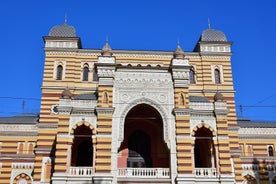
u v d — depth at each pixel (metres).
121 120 37.81
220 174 36.38
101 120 37.28
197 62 49.59
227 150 37.31
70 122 37.28
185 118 37.97
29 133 48.34
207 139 40.19
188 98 39.12
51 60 47.94
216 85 48.53
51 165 43.12
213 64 49.56
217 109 38.47
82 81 47.53
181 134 37.34
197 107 38.94
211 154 37.91
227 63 49.72
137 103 38.66
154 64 49.16
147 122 42.84
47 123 45.00
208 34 51.12
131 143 42.53
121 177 35.84
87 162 41.56
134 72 39.75
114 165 36.06
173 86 39.56
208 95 48.06
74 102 38.00
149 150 42.31
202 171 36.62
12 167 45.44
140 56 49.38
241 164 47.34
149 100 38.84
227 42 50.25
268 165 47.72
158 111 38.62
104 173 35.50
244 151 49.81
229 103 47.75
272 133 50.97
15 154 45.97
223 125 38.16
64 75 47.44
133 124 42.88
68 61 48.09
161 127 41.97
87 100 38.28
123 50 49.16
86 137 40.72
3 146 47.72
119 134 37.25
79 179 35.19
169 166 37.94
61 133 36.66
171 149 37.16
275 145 50.47
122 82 39.28
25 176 45.31
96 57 48.75
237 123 51.84
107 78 39.00
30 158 45.81
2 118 50.94
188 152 36.81
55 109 45.81
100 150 36.28
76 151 41.22
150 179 36.09
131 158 41.88
